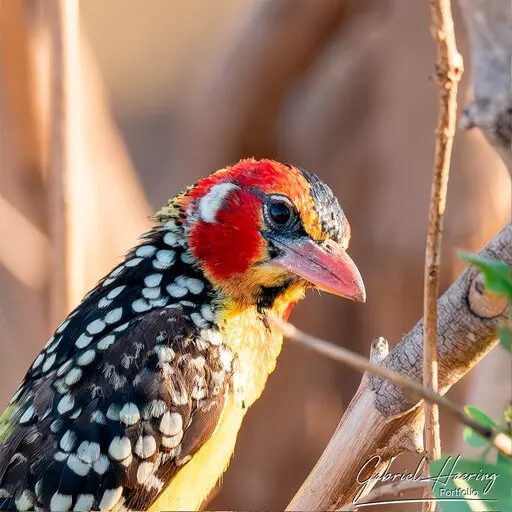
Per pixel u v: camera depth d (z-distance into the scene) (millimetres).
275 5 14078
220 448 8719
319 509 6711
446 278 13234
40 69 12562
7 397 13156
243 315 8797
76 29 10383
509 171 5375
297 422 15234
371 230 14344
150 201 22469
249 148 14719
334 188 14578
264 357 9039
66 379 8352
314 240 8828
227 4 28953
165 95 27562
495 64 5238
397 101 14156
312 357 15125
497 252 5891
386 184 14258
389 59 14219
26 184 12766
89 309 8812
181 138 15531
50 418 8242
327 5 13914
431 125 13961
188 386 8336
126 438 8125
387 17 14156
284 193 8766
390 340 14477
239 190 8820
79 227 10414
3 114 12656
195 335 8516
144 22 28078
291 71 14320
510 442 5137
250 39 14266
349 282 8625
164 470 8305
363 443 6602
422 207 14039
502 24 5203
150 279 8836
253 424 15328
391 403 6473
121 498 8148
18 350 13062
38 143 12672
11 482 8094
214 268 8766
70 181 10312
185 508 8609
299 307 15000
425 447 6207
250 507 15430
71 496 8023
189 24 28688
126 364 8297
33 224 12867
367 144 14414
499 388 7473
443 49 5461
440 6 5438
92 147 13406
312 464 15312
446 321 6137
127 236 13672
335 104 14586
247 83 14383
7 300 13008
